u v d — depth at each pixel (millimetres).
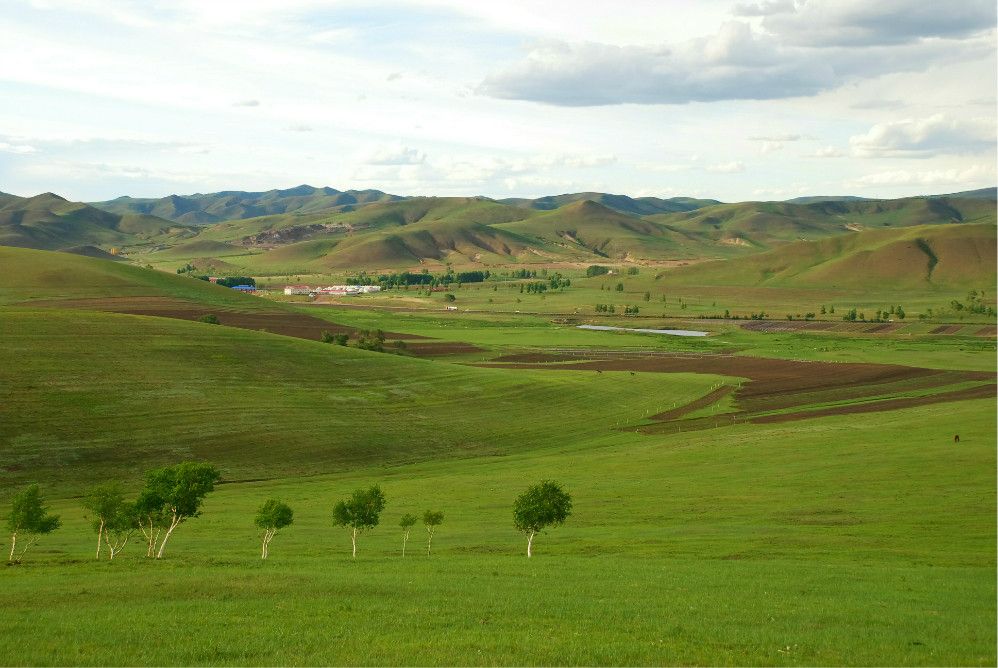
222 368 122562
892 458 88688
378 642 33344
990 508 67312
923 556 53750
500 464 99062
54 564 50531
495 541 62812
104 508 56625
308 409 112938
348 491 83562
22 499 55688
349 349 150000
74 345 119188
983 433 100750
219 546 60812
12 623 35469
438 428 114500
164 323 141375
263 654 31984
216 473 61281
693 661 31375
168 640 33438
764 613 38219
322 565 51625
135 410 100625
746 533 62312
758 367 185375
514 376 148250
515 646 32844
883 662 31453
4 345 113875
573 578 46500
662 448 104500
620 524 68375
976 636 34781
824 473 84000
